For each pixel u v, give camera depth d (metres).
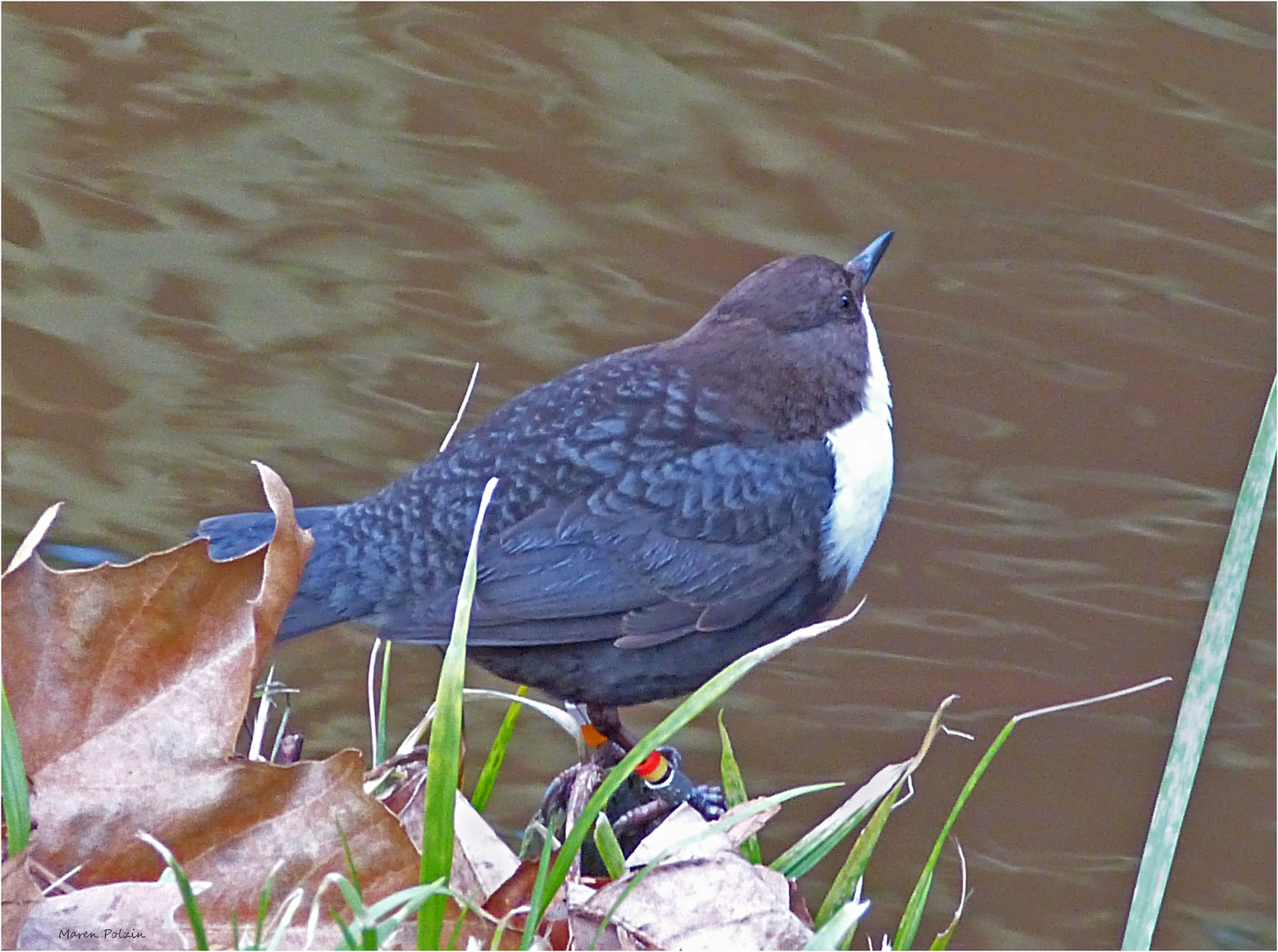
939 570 11.80
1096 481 12.48
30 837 4.66
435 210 14.32
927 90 15.43
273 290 13.52
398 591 7.16
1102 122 15.02
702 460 7.48
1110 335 13.41
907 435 12.83
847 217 14.20
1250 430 12.78
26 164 14.50
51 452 12.03
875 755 10.29
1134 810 10.05
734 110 15.25
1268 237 14.01
